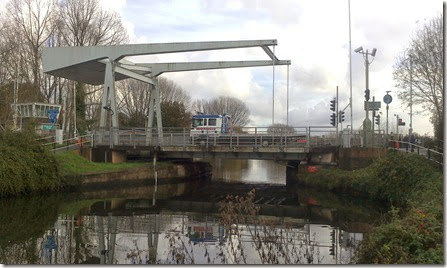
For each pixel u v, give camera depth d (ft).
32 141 68.28
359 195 67.26
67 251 35.86
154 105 110.93
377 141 79.25
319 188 78.95
